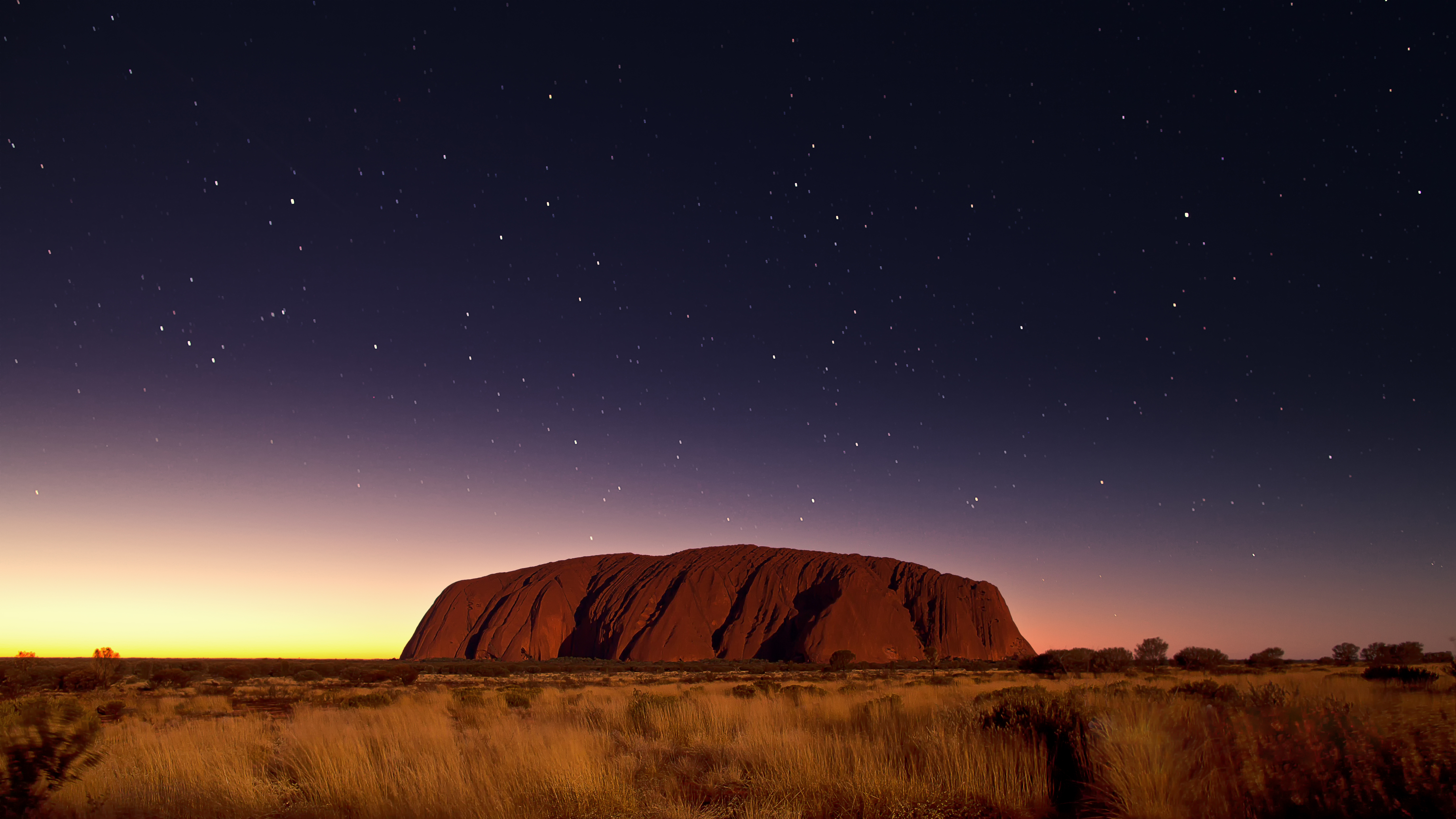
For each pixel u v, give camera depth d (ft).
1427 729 18.10
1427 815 16.17
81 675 97.71
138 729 41.81
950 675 153.38
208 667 189.26
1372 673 56.08
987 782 21.84
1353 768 17.02
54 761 22.65
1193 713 25.39
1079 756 23.17
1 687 88.48
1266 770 18.01
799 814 20.33
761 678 153.89
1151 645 183.21
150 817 21.97
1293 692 31.89
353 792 23.72
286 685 137.39
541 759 25.86
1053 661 168.66
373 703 70.59
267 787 25.21
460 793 22.34
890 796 21.25
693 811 21.43
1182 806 17.97
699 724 39.73
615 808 21.74
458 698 69.15
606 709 50.34
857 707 44.39
